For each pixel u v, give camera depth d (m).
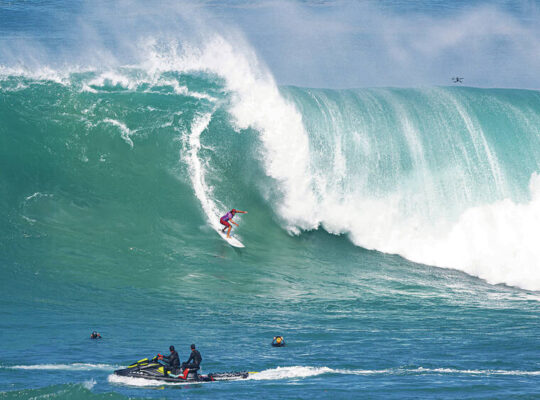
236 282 79.62
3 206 83.06
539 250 96.50
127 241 82.56
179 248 83.69
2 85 98.50
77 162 91.06
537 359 54.81
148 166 93.31
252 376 50.25
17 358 52.53
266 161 98.81
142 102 99.56
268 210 97.56
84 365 51.59
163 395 44.66
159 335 60.84
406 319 70.12
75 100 97.56
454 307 76.00
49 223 82.50
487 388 45.25
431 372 50.62
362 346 59.22
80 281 73.31
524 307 76.94
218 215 91.38
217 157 96.88
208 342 59.53
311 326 66.12
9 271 73.12
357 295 79.31
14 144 89.81
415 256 97.56
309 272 86.75
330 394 44.31
